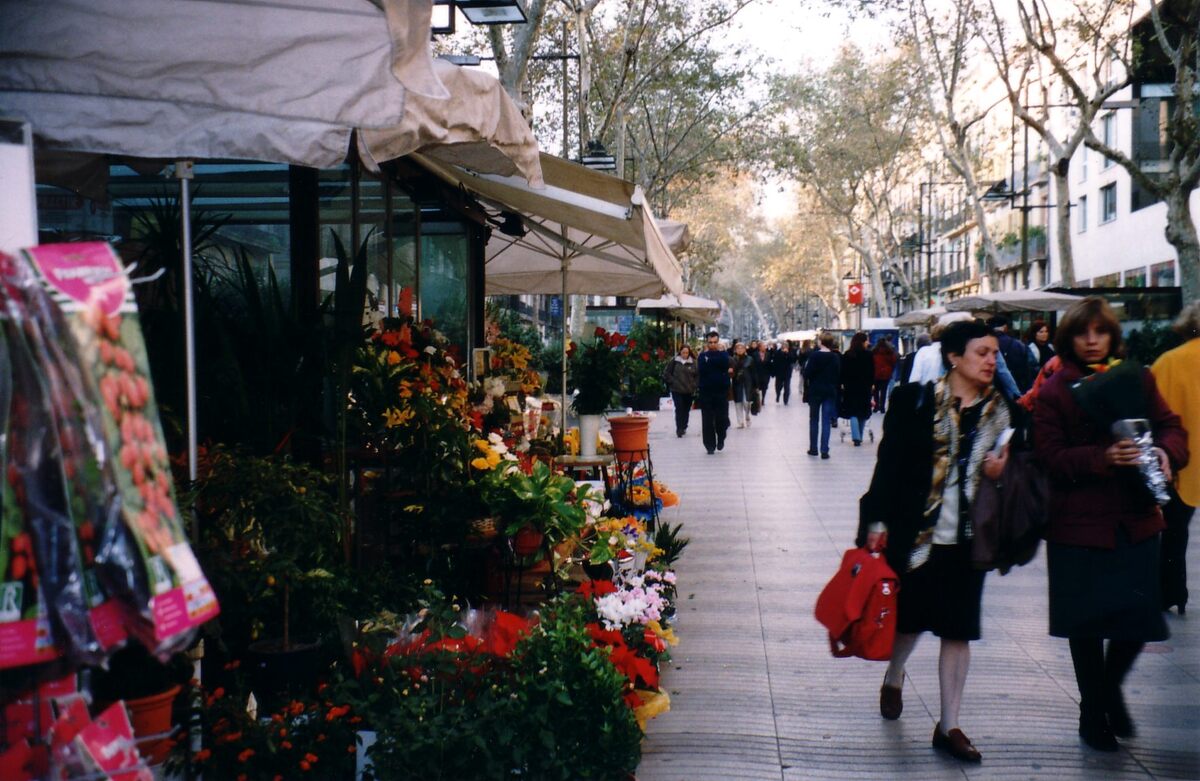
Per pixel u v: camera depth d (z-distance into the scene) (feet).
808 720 17.04
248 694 13.92
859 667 19.69
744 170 121.49
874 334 141.38
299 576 14.25
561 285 40.75
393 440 19.19
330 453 19.08
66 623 6.76
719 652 20.77
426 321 24.32
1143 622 14.94
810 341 128.47
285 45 11.80
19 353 6.81
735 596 25.35
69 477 6.81
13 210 8.69
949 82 107.65
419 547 19.83
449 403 20.17
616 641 15.96
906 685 18.67
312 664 14.76
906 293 164.76
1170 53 65.21
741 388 77.05
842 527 34.60
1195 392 17.66
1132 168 68.03
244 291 17.44
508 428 26.84
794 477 47.67
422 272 30.91
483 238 38.01
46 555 6.77
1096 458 14.67
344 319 17.52
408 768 12.66
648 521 32.04
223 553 13.83
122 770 7.50
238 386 16.06
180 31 11.68
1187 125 65.31
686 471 50.72
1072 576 15.12
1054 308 75.87
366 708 13.24
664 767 15.17
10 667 6.74
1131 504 14.93
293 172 19.93
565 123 71.61
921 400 15.52
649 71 81.46
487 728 13.10
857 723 16.88
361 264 17.75
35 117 11.44
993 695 18.10
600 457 29.99
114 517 6.86
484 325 37.99
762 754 15.64
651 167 118.73
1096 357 15.35
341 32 11.93
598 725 13.71
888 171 154.40
